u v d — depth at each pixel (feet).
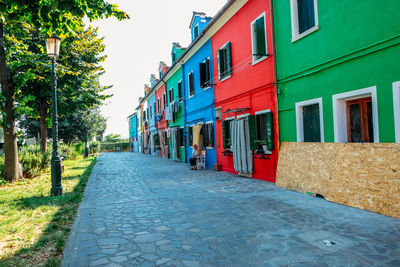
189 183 31.42
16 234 14.88
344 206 17.71
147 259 11.45
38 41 47.09
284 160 25.68
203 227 15.40
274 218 16.29
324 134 21.79
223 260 11.12
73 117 98.99
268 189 24.98
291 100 25.77
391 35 16.22
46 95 48.78
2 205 21.88
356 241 12.09
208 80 44.75
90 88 56.24
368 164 16.99
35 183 34.71
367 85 17.93
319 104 22.20
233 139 34.96
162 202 22.27
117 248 12.76
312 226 14.43
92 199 24.50
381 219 14.78
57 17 18.19
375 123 17.44
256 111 31.65
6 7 18.15
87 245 13.20
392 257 10.43
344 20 19.47
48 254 12.23
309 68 23.04
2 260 11.55
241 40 34.45
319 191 20.49
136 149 151.12
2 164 37.04
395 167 15.35
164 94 80.53
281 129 27.37
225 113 39.91
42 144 53.93
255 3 31.01
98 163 70.38
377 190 16.14
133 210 20.04
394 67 16.20
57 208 20.90
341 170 18.89
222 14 36.94
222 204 20.47
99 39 57.67
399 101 15.97
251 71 32.40
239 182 29.96
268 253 11.51
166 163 62.44
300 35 23.90
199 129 48.14
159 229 15.39
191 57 54.34
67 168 55.67
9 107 35.73
